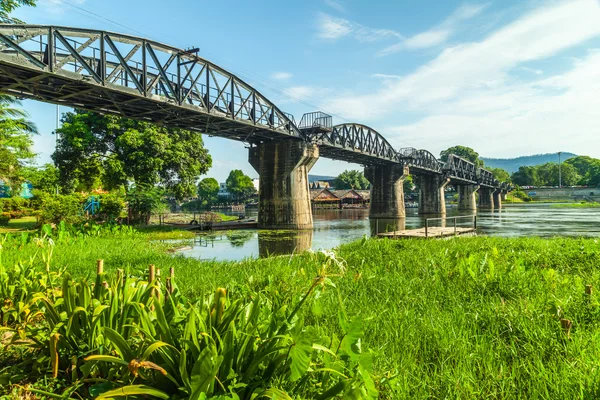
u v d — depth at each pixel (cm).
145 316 311
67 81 2048
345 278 817
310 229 4159
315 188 13762
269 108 3622
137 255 1422
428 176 8556
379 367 359
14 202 3216
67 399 310
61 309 432
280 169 4169
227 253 2234
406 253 1317
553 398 311
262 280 752
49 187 3781
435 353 409
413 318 518
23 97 2262
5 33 1675
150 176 3750
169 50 2569
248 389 287
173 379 277
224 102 3006
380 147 6141
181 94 2653
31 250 1209
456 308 559
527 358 381
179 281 841
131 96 2345
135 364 266
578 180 16288
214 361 253
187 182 4066
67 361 362
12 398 327
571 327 473
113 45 2159
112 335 299
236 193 12712
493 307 548
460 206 10588
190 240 2841
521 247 1509
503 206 12475
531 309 523
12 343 384
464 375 344
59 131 3659
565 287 685
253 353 304
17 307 498
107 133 3769
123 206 3759
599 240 1585
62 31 1905
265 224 4216
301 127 4169
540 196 15050
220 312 316
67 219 2723
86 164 3697
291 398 261
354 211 9825
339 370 300
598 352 378
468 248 1463
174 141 4028
